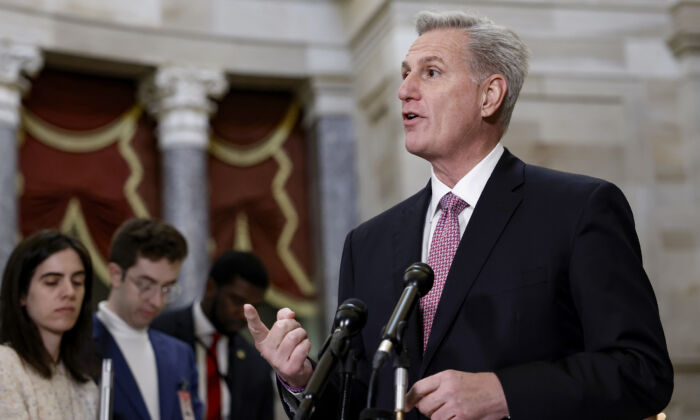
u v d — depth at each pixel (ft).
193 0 45.29
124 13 43.70
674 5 42.52
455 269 11.28
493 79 12.42
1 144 39.32
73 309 16.69
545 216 11.27
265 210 46.91
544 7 42.39
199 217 43.78
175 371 19.92
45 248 16.58
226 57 45.55
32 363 16.02
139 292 19.48
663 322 39.81
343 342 9.59
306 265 47.16
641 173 41.63
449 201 12.23
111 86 45.29
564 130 41.37
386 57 42.11
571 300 10.94
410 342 11.37
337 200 45.32
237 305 22.93
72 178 43.21
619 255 10.78
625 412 9.95
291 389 11.16
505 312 10.85
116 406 18.45
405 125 12.51
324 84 46.42
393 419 9.11
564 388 9.85
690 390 39.06
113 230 43.73
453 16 12.92
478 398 9.78
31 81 43.24
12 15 40.40
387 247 12.45
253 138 47.65
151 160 45.62
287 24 46.70
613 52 42.55
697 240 41.11
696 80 42.16
